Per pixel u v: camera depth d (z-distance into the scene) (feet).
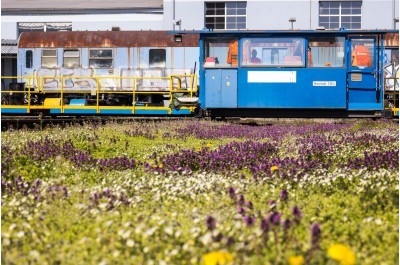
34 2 155.63
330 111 91.61
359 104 89.97
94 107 103.30
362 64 89.71
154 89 105.19
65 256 17.42
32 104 107.65
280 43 90.53
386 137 54.13
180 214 23.09
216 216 21.76
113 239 18.52
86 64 107.45
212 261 14.74
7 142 50.03
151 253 17.35
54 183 31.91
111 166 38.70
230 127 76.59
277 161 37.19
